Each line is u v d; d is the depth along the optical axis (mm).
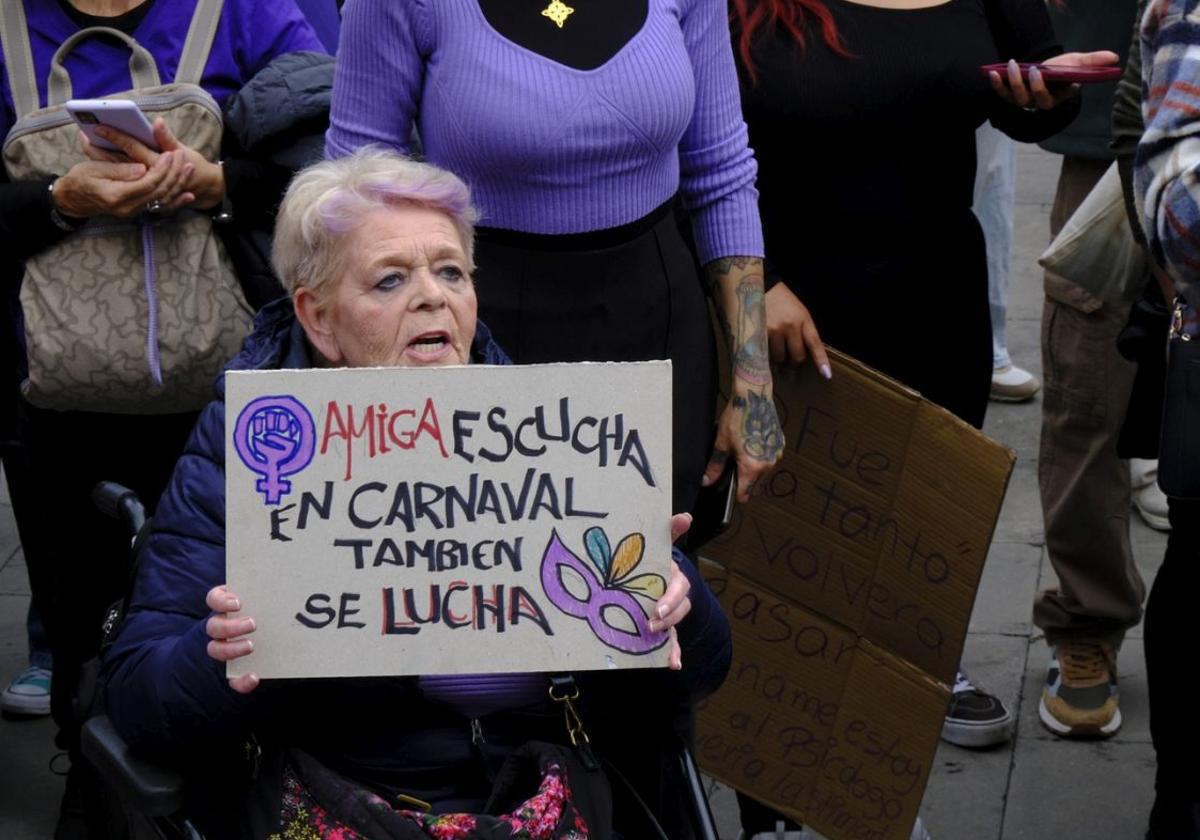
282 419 2324
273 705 2443
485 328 2711
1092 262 3947
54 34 3494
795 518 3443
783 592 3484
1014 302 6758
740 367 3285
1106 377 3984
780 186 3529
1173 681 3471
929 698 3473
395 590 2352
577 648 2371
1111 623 4172
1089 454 4047
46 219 3393
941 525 3381
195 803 2521
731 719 3537
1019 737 4250
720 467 3322
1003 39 3631
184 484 2564
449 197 2562
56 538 3682
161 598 2512
